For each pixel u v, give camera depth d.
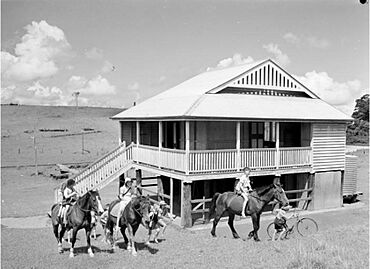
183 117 19.75
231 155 21.14
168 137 25.88
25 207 26.02
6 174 40.56
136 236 18.62
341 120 24.73
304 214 23.41
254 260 14.22
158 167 22.70
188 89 26.11
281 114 22.70
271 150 22.48
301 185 24.95
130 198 16.16
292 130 26.00
